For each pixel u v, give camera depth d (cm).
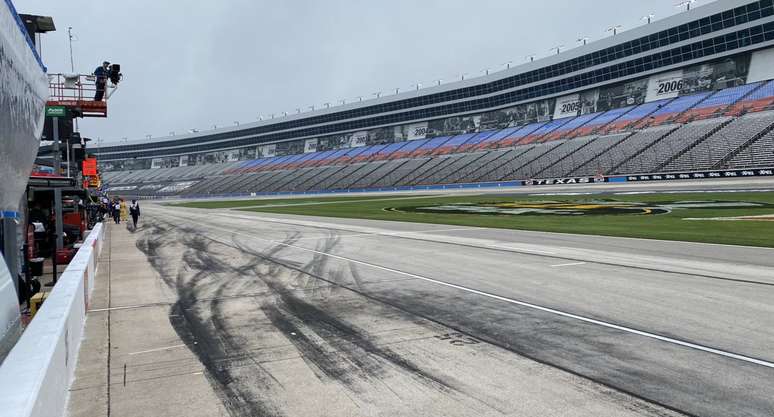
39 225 1381
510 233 1772
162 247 1697
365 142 9906
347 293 873
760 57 5222
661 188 4019
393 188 7256
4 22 506
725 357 520
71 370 505
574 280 930
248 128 11862
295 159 10569
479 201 3972
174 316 745
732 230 1598
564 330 628
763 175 3847
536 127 7294
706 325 631
